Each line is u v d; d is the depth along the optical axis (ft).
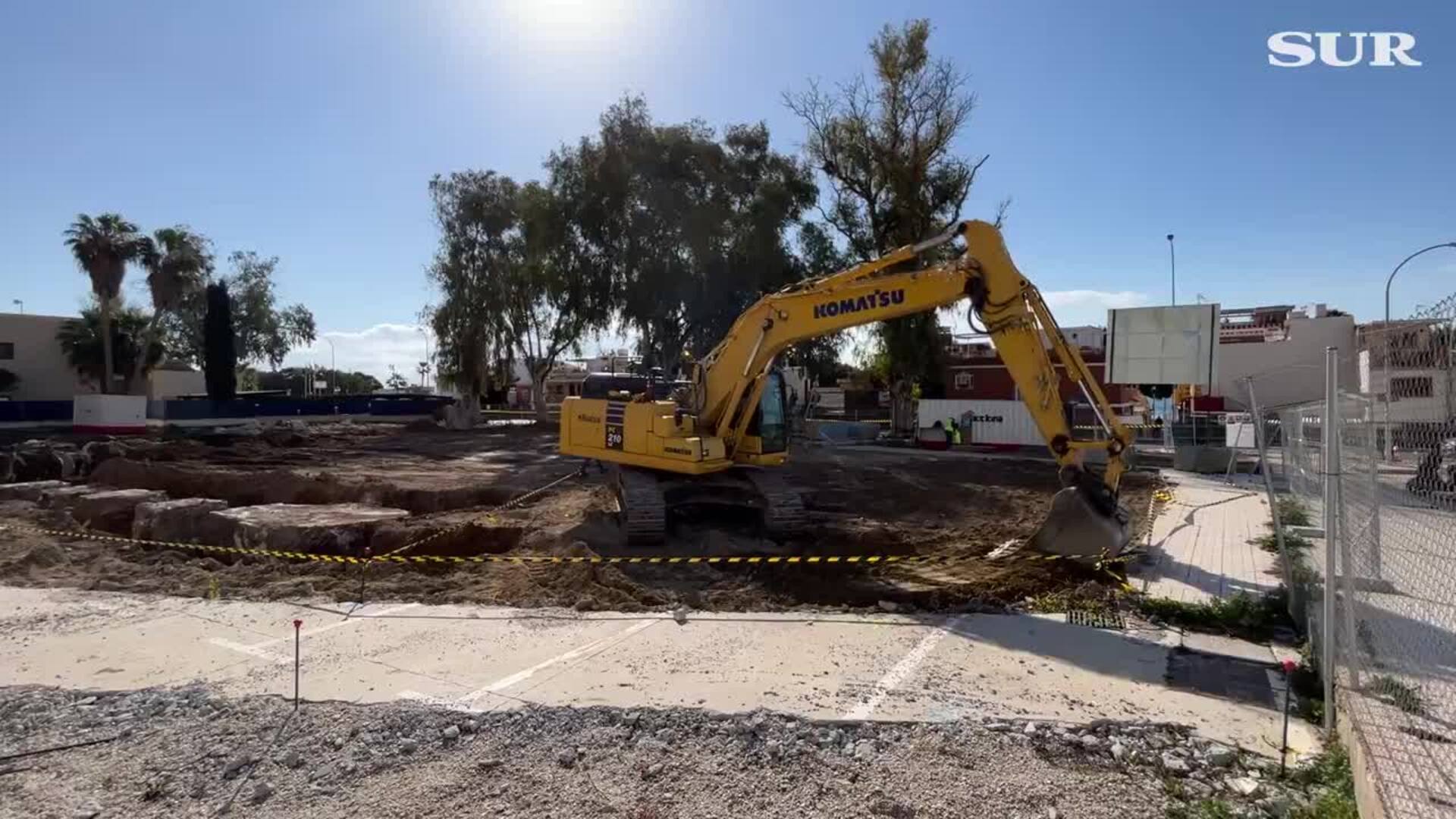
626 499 40.27
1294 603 25.16
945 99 108.99
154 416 142.41
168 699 19.57
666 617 26.35
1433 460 15.20
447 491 58.23
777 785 15.62
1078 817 14.56
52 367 169.48
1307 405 30.55
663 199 123.24
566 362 160.66
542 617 26.32
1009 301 33.47
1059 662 22.27
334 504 51.31
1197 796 15.35
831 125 113.29
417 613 26.84
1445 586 14.96
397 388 332.19
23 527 42.96
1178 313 63.36
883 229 114.62
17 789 15.80
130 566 34.73
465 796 15.34
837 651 23.09
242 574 33.50
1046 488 62.49
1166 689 20.40
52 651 23.16
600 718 18.26
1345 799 14.73
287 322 254.06
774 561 34.81
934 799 15.08
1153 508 49.16
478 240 147.43
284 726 18.15
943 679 20.84
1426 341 15.14
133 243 157.38
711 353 43.80
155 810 15.08
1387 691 16.69
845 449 97.96
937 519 49.26
